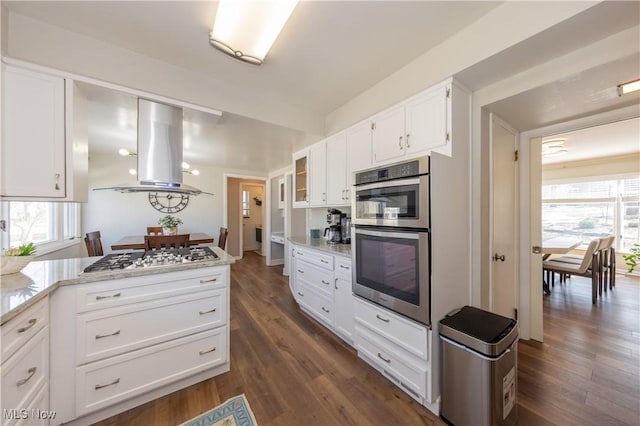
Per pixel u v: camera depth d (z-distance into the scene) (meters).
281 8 1.33
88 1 1.35
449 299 1.63
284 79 2.15
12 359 1.03
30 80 1.48
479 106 1.83
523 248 2.36
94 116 2.33
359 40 1.67
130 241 3.67
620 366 1.90
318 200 3.14
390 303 1.70
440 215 1.56
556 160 5.07
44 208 2.78
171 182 2.00
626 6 1.10
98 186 4.20
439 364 1.51
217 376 1.83
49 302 1.32
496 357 1.27
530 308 2.32
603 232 5.04
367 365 1.96
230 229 6.41
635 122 2.91
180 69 1.97
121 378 1.49
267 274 4.84
